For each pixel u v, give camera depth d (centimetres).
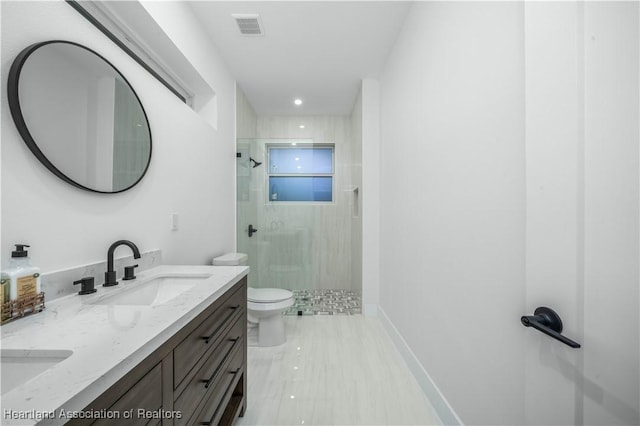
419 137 168
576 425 55
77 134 97
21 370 55
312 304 323
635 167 45
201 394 88
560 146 58
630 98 46
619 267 47
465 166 115
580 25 54
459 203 120
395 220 221
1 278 69
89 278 94
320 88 304
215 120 228
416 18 173
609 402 49
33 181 82
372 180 284
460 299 120
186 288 126
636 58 45
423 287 162
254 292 238
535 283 66
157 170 147
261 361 197
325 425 136
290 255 331
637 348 45
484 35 102
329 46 228
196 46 190
